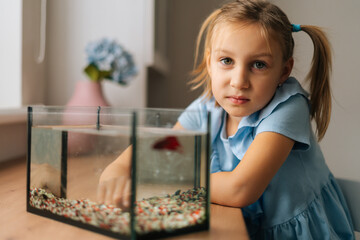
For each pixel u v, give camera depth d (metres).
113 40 1.17
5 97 1.11
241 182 0.60
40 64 1.23
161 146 0.43
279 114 0.68
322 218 0.72
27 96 1.15
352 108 1.12
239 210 0.58
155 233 0.43
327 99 0.80
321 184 0.79
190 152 0.46
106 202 0.45
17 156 1.05
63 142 0.48
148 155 0.43
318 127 0.81
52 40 1.29
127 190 0.42
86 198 0.47
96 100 1.13
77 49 1.28
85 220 0.47
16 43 1.10
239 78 0.64
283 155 0.65
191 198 0.46
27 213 0.54
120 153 0.43
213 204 0.62
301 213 0.70
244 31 0.65
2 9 1.09
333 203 0.79
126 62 1.17
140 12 1.27
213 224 0.50
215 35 0.69
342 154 1.12
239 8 0.69
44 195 0.52
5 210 0.55
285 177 0.72
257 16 0.66
